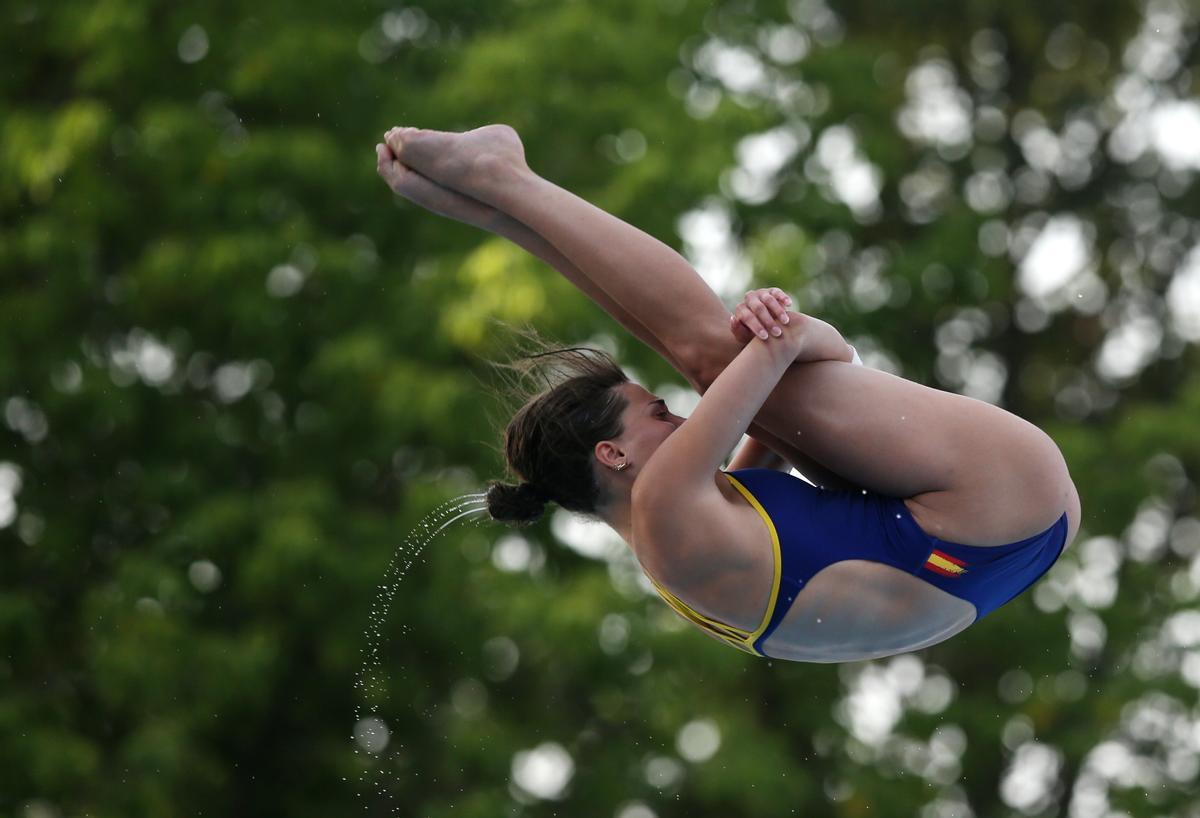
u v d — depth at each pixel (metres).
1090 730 41.75
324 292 36.66
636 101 38.00
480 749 37.00
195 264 36.16
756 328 14.61
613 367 16.31
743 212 40.66
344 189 37.41
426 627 36.78
